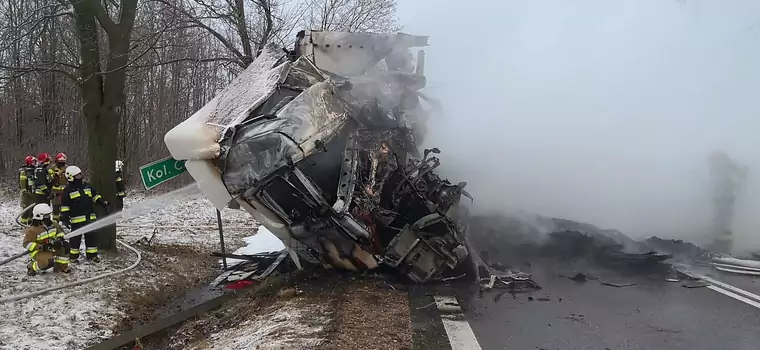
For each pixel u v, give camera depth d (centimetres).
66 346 592
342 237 721
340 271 792
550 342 532
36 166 1369
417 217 780
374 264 755
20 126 2486
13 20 1066
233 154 649
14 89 2275
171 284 847
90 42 934
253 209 696
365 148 754
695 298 705
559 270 854
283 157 656
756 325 587
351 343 505
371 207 734
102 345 592
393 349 498
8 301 697
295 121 675
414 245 740
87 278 825
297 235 724
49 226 844
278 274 830
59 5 955
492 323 592
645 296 714
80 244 980
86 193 927
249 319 636
